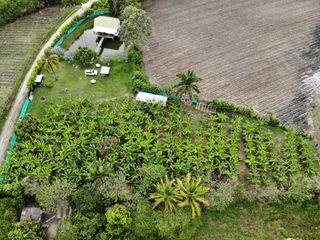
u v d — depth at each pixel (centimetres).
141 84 6084
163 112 5859
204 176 5100
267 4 7975
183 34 7200
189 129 5650
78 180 4988
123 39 6494
